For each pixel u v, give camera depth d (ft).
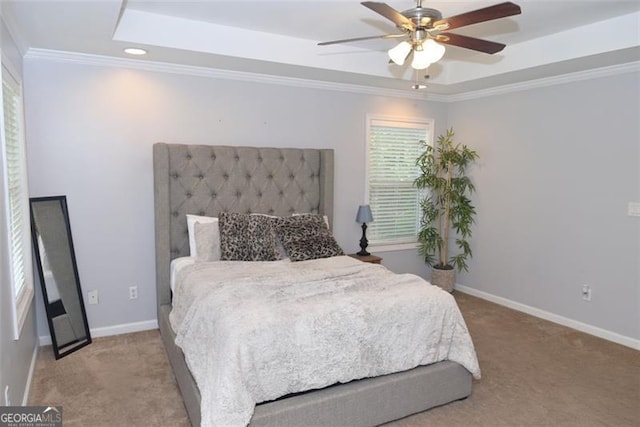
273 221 12.59
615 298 12.16
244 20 10.81
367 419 7.81
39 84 11.00
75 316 11.48
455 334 8.83
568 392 9.36
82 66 11.43
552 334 12.69
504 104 15.06
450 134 16.44
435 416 8.40
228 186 13.03
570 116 13.02
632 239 11.71
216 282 9.16
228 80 13.21
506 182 15.12
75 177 11.59
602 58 11.09
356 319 7.78
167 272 12.12
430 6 9.71
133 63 11.91
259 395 6.97
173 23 10.62
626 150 11.72
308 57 12.49
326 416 7.39
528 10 9.84
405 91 16.15
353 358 7.68
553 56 11.63
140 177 12.35
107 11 8.21
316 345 7.39
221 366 6.77
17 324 7.67
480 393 9.27
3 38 7.98
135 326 12.65
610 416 8.47
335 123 15.11
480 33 11.53
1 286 6.68
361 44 12.88
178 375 9.12
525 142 14.40
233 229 11.80
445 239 16.57
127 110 12.03
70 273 11.48
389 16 7.38
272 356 7.06
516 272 14.93
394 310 8.18
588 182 12.64
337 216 15.49
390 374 8.15
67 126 11.39
